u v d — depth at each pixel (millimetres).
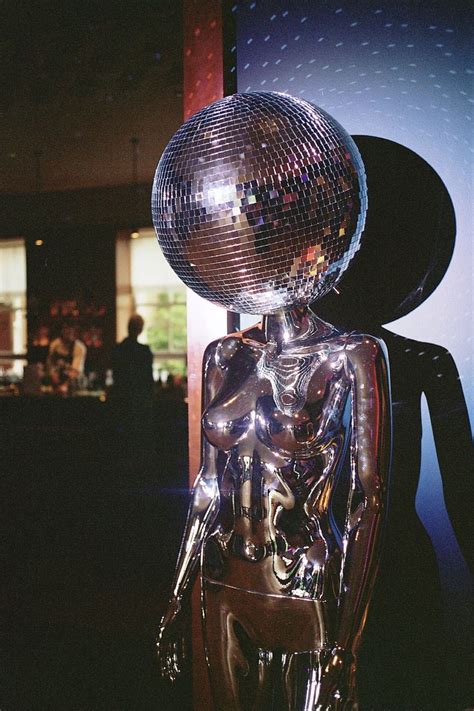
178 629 1909
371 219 2115
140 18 4551
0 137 7984
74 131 7746
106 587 4441
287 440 1642
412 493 2107
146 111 6945
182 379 9586
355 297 2139
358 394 1614
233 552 1737
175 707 3004
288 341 1710
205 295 1640
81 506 6188
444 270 2068
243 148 1489
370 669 2158
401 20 2086
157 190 1600
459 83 2041
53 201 11766
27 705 3070
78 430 7359
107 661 3445
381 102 2109
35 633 3809
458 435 2064
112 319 12289
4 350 13453
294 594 1669
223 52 2229
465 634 2078
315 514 1683
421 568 2105
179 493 6441
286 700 1753
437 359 2078
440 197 2062
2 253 13375
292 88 2197
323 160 1506
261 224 1485
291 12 2189
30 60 5410
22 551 5160
